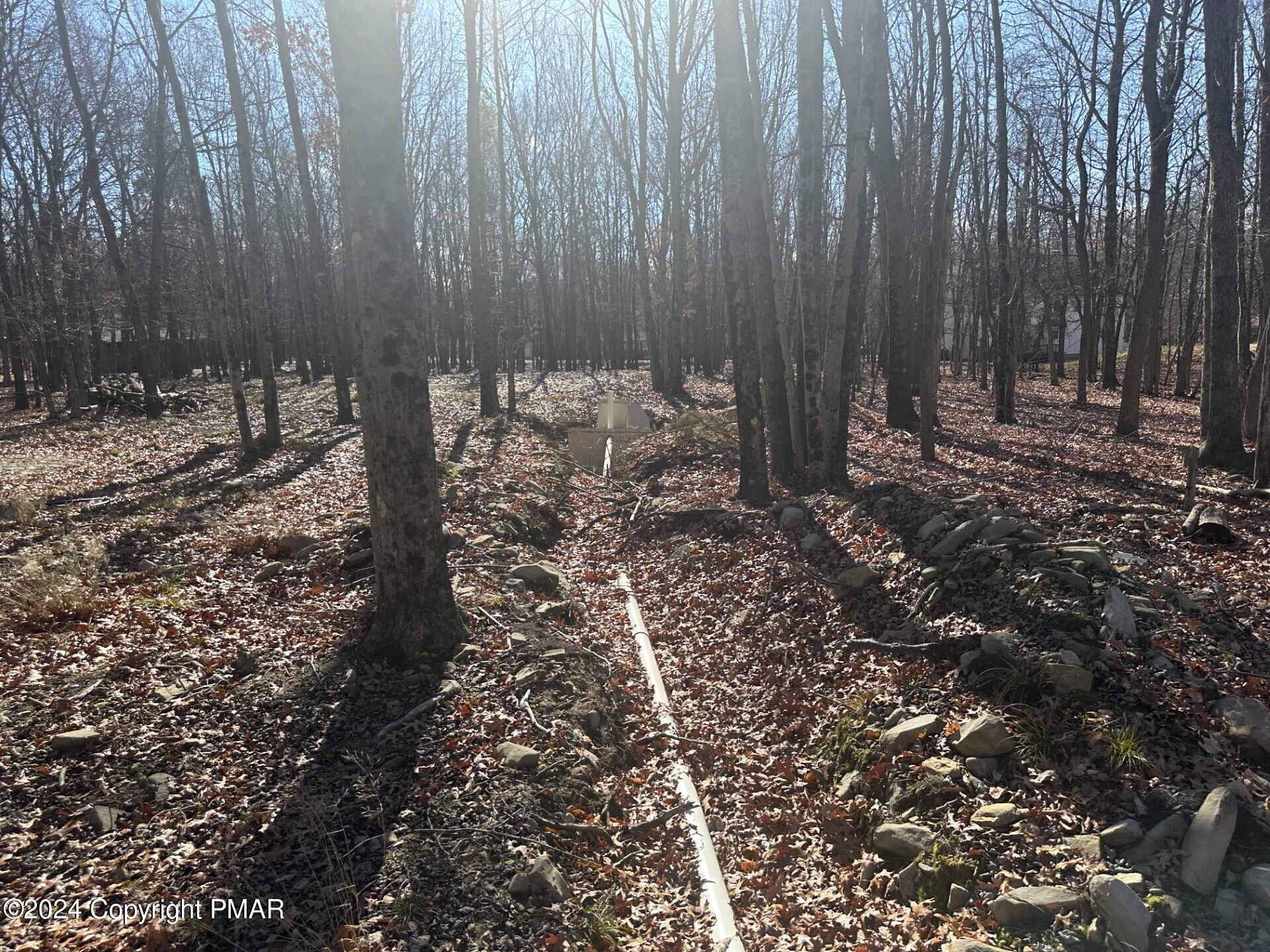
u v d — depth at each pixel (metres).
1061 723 4.64
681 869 4.41
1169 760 4.28
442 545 6.43
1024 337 39.19
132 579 7.86
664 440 16.73
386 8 5.57
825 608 7.19
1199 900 3.51
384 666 6.16
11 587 6.98
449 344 49.34
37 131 23.86
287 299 47.53
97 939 3.61
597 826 4.59
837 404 10.49
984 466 13.11
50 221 24.88
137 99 27.91
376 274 5.87
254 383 36.62
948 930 3.68
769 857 4.54
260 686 5.82
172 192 32.59
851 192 10.12
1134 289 30.64
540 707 5.58
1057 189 24.73
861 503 8.99
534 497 12.02
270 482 12.75
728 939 3.80
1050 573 5.95
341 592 7.77
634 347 47.91
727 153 9.89
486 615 7.01
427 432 6.22
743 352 10.34
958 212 31.47
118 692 5.59
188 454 15.63
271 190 34.16
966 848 4.07
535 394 27.36
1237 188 11.34
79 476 13.37
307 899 3.88
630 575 9.83
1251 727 4.34
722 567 9.06
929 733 4.96
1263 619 5.47
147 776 4.75
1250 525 7.44
